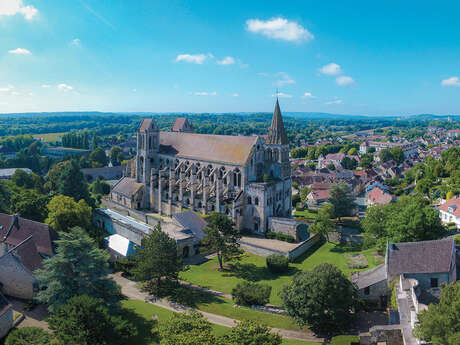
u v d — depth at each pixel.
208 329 45.69
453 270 63.12
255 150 118.44
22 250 70.19
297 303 58.47
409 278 63.62
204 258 97.06
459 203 124.38
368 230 97.94
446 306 43.12
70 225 96.31
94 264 58.25
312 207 156.75
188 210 118.94
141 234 100.50
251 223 115.06
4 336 54.75
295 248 98.19
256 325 44.84
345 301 58.59
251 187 113.06
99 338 47.19
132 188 139.38
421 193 171.12
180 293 71.94
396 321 57.16
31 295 65.88
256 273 87.06
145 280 75.81
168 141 144.50
